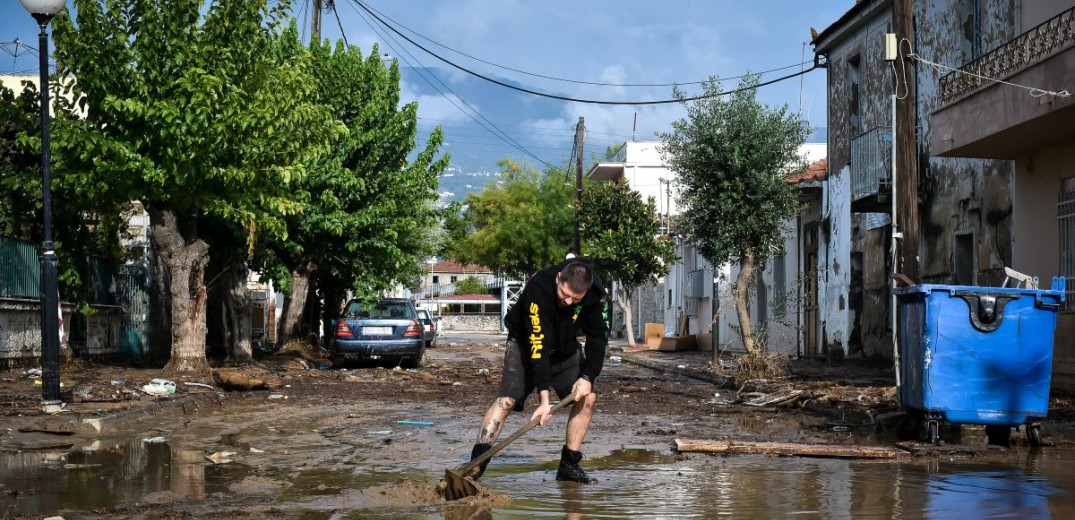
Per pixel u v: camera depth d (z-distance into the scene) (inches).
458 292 4803.2
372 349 906.7
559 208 2554.1
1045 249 608.7
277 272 940.6
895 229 550.0
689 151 872.9
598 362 262.8
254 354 1030.4
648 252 1518.2
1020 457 324.2
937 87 777.6
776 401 533.3
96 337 872.9
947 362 353.4
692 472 287.1
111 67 647.8
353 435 395.2
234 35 671.1
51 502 236.8
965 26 732.7
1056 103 510.3
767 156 856.9
